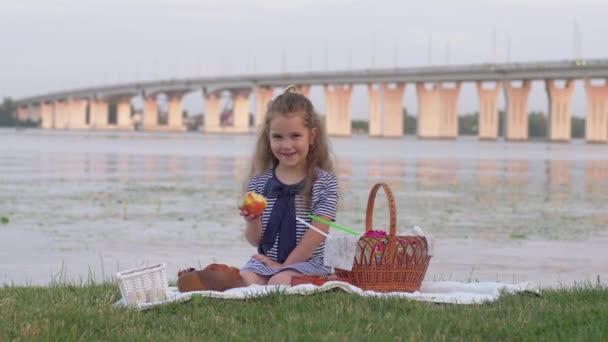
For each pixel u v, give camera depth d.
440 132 162.75
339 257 8.46
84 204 25.02
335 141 142.75
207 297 7.98
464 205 26.39
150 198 27.28
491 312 7.71
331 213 8.82
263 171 9.13
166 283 8.39
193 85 196.75
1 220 20.64
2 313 7.69
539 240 18.31
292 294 8.14
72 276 12.99
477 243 17.77
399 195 29.81
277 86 178.25
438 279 13.08
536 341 6.70
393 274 8.46
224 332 6.94
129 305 7.96
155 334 6.88
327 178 8.91
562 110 142.12
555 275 13.73
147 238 17.81
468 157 68.56
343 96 182.50
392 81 152.38
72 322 7.32
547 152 87.31
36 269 13.73
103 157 58.91
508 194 30.81
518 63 131.88
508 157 70.12
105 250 16.05
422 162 57.62
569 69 126.75
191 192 29.77
